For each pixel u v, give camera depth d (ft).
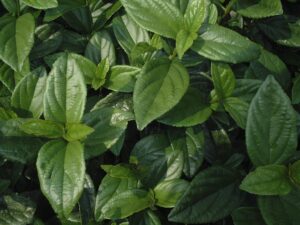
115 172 2.01
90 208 2.07
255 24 2.60
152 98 1.89
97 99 2.25
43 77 2.11
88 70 2.19
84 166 1.78
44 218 2.19
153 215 1.99
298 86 2.24
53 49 2.33
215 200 1.96
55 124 1.90
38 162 1.80
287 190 1.90
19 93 2.09
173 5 2.04
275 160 1.96
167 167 2.07
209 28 2.05
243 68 2.41
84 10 2.44
